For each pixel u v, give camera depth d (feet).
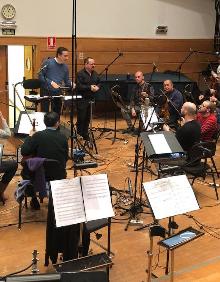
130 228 17.52
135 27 37.17
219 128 25.14
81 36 35.27
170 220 13.87
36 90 31.40
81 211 12.48
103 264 12.01
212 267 15.01
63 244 13.84
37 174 16.70
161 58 38.88
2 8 31.63
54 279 8.87
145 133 18.10
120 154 26.14
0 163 17.48
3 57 32.48
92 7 35.14
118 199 19.69
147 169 23.43
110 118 35.60
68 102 26.43
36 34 33.22
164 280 14.05
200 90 39.29
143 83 29.17
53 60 26.11
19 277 8.79
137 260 15.35
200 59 40.60
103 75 35.40
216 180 22.94
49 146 17.13
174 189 12.98
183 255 15.80
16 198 17.34
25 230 17.12
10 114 33.12
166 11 38.11
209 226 18.06
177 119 27.04
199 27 39.96
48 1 33.09
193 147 19.48
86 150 25.54
